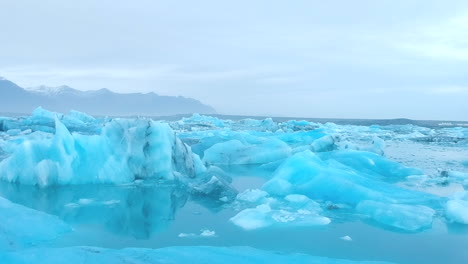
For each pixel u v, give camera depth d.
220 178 8.51
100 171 8.71
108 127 9.54
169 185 8.64
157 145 9.37
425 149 18.70
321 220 5.79
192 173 9.91
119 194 7.75
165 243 4.87
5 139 17.02
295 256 4.12
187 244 4.84
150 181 8.98
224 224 5.73
